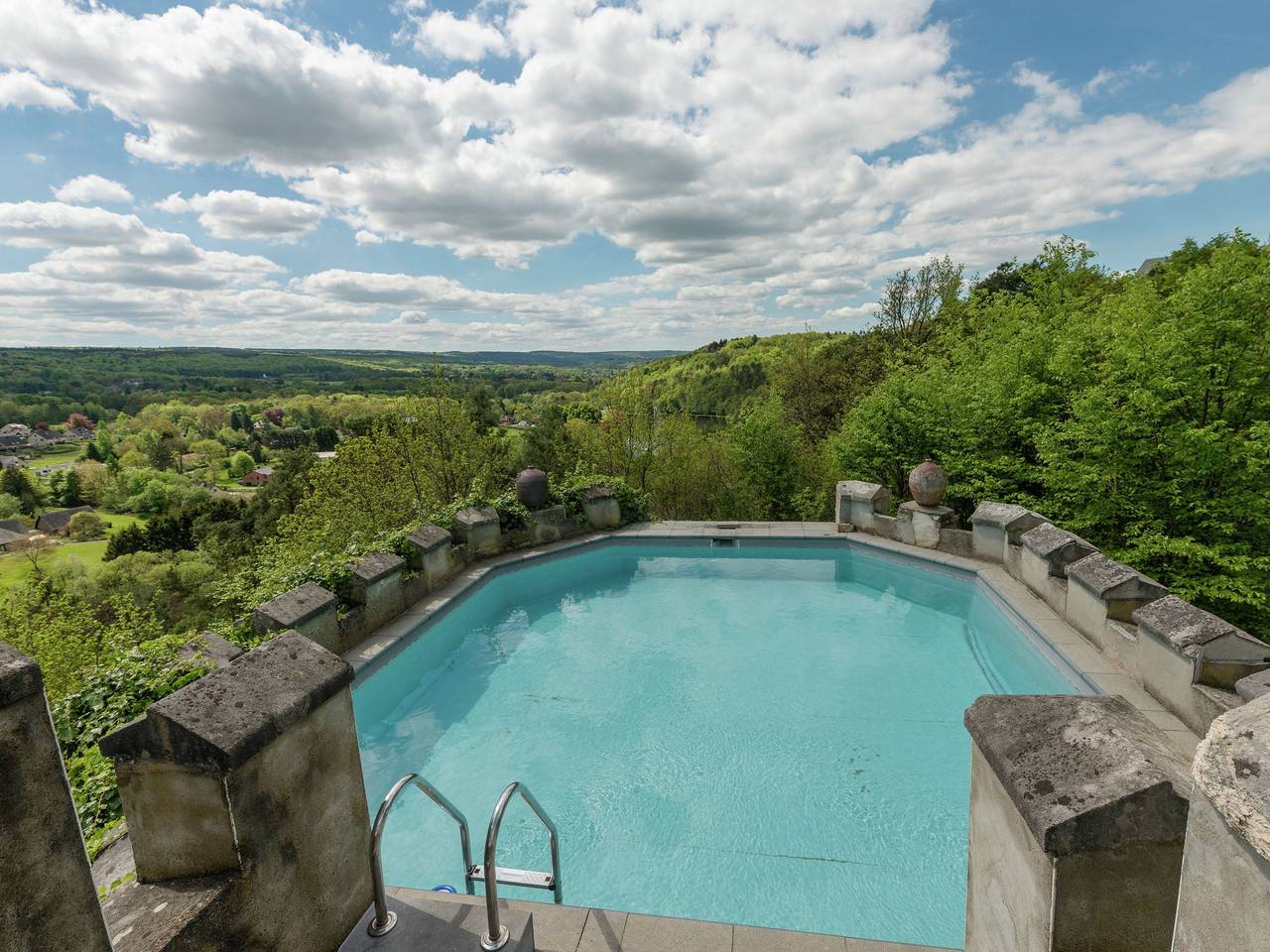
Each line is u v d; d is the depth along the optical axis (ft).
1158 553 38.22
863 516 38.06
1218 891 3.74
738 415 73.10
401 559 26.53
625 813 17.04
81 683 16.15
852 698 22.43
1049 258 73.97
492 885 8.69
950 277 88.33
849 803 17.19
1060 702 7.54
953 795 17.35
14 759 4.93
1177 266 79.92
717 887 14.65
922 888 14.40
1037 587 26.40
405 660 24.70
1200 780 3.79
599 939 10.36
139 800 7.59
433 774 19.01
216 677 8.09
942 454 47.85
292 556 47.93
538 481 38.29
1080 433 39.34
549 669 25.31
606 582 35.09
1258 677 15.23
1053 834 5.97
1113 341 41.11
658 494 78.89
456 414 81.92
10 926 4.96
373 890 9.02
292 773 8.32
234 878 7.52
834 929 13.48
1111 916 6.13
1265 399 35.91
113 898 7.33
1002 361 47.67
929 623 28.81
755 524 41.57
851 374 95.40
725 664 25.26
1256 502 35.24
